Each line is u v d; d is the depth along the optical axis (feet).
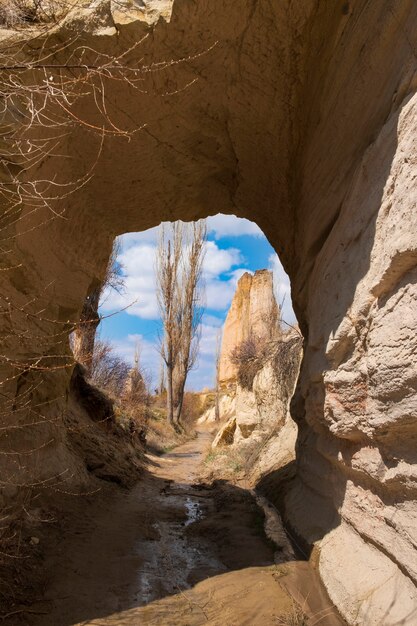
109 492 27.09
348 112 14.96
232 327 149.18
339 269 14.83
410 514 10.01
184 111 19.94
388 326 10.20
